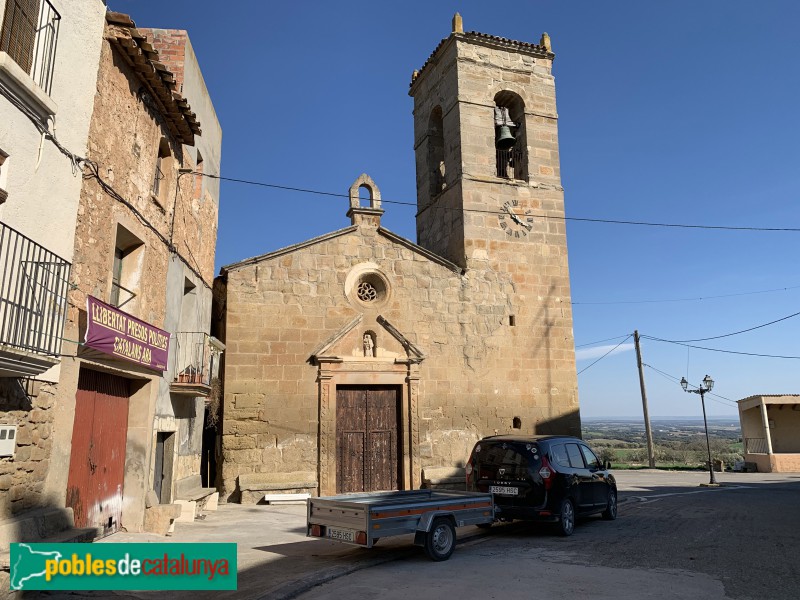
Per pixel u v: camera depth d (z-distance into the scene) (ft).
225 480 51.01
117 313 27.04
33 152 22.22
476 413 59.06
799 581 22.74
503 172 70.03
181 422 42.14
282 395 53.72
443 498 30.86
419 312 59.36
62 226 24.12
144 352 30.40
